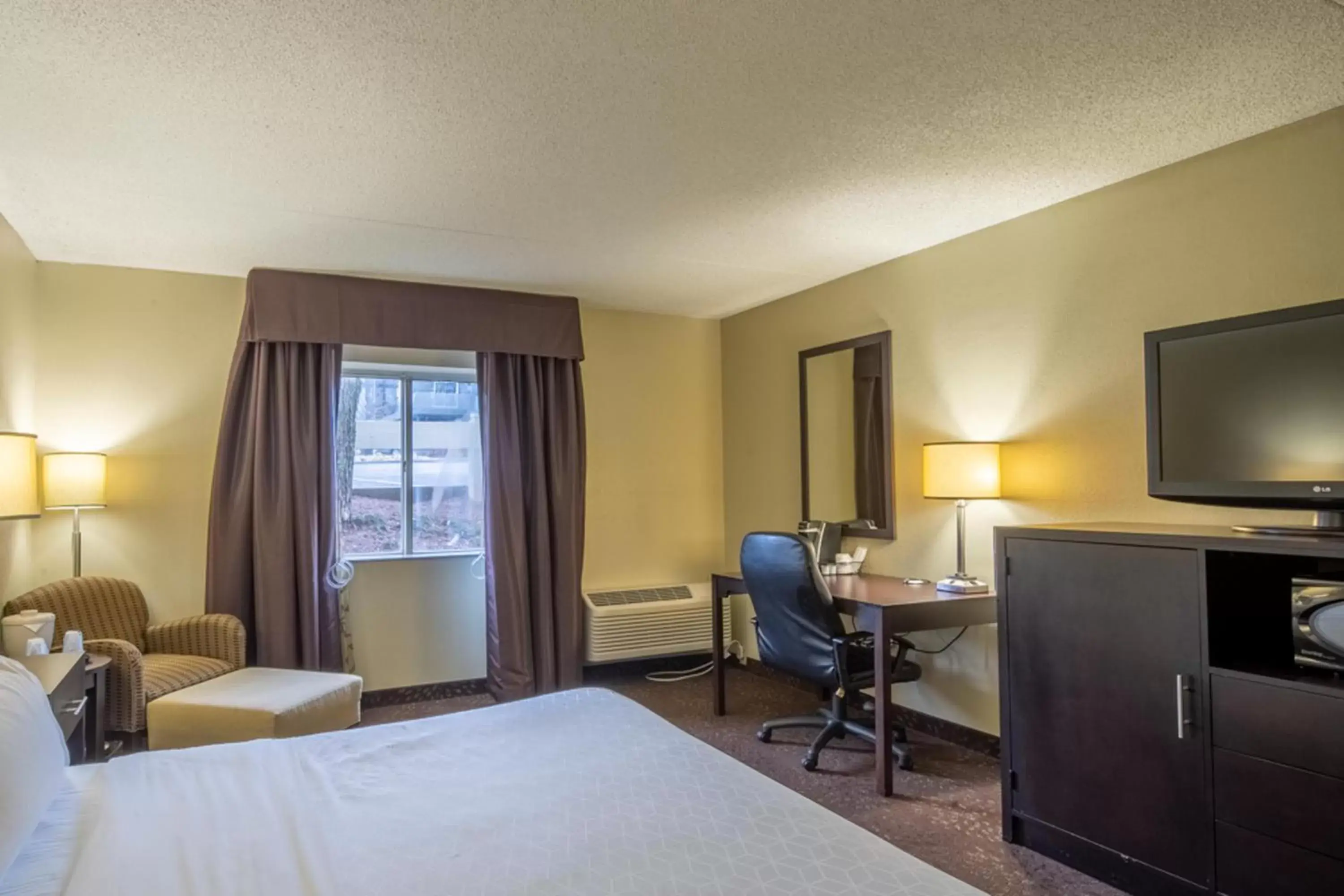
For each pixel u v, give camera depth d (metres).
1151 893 2.09
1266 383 2.11
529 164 2.52
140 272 3.62
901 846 2.45
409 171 2.56
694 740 1.87
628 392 4.72
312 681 3.06
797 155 2.49
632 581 4.68
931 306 3.46
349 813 1.44
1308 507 2.13
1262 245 2.34
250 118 2.18
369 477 4.15
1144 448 2.64
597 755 1.75
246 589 3.56
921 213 3.03
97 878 1.18
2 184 2.61
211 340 3.74
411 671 4.09
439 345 3.94
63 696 2.04
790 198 2.85
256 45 1.81
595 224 3.11
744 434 4.77
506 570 4.04
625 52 1.88
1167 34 1.83
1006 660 2.49
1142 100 2.14
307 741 1.87
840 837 1.34
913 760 3.09
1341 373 1.97
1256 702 1.87
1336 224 2.18
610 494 4.64
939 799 2.80
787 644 3.23
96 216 2.93
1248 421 2.14
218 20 1.71
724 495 4.96
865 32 1.81
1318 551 1.77
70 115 2.14
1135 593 2.14
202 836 1.33
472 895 1.15
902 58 1.92
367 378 4.16
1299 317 2.04
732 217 3.05
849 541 3.90
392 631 4.05
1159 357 2.35
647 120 2.23
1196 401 2.26
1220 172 2.44
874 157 2.51
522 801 1.50
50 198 2.74
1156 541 2.10
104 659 2.69
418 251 3.42
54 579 3.41
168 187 2.66
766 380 4.57
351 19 1.72
